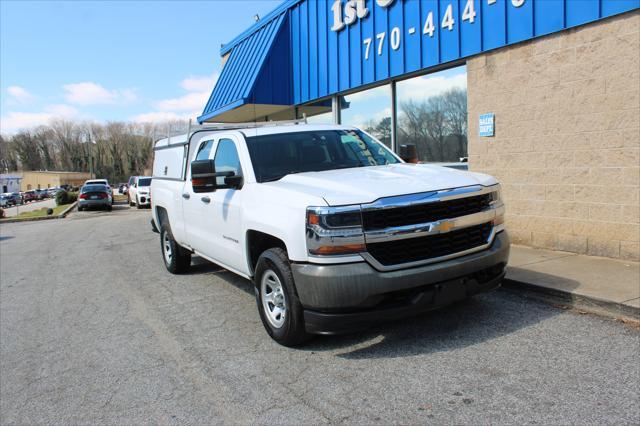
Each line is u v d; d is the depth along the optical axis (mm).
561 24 6742
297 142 5527
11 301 7047
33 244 13430
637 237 6309
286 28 12992
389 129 10180
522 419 3107
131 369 4348
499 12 7488
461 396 3438
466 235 4293
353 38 10570
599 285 5340
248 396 3684
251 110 14078
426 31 8742
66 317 6074
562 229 7109
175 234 7422
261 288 4738
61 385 4141
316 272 3914
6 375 4438
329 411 3381
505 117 7637
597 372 3650
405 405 3377
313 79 12070
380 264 3906
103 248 11641
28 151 129000
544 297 5363
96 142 125500
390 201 3951
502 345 4219
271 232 4375
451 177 4512
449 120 8836
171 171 7844
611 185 6504
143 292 6984
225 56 17188
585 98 6648
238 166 5414
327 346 4473
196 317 5676
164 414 3523
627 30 6141
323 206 3914
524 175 7492
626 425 2977
